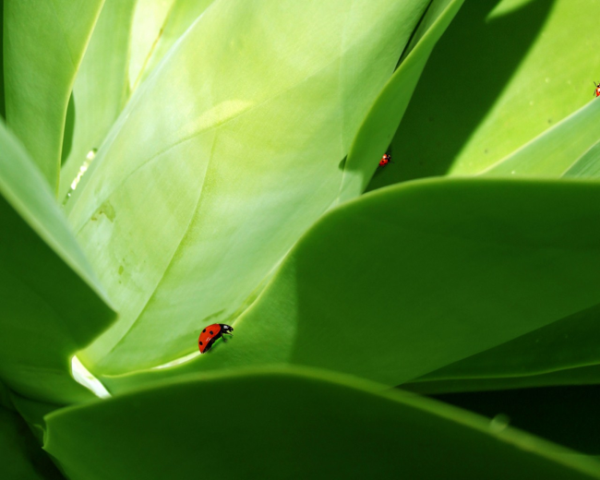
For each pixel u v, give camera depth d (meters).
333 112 0.47
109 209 0.47
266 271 0.47
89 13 0.48
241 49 0.46
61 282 0.36
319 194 0.48
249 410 0.33
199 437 0.34
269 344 0.41
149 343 0.46
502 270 0.37
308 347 0.41
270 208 0.47
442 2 0.46
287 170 0.47
